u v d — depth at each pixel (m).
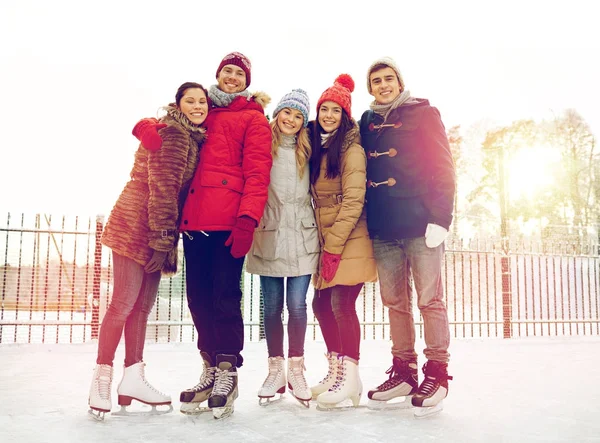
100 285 7.29
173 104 2.93
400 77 3.28
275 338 3.19
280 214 3.19
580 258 10.91
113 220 2.83
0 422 2.59
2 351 6.21
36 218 7.41
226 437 2.30
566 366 5.29
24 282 8.26
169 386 3.83
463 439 2.28
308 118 3.26
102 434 2.35
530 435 2.37
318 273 3.26
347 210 3.07
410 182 3.04
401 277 3.14
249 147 2.91
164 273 3.00
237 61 3.18
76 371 4.57
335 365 3.28
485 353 6.81
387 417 2.78
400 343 3.12
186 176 2.89
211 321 2.99
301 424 2.57
